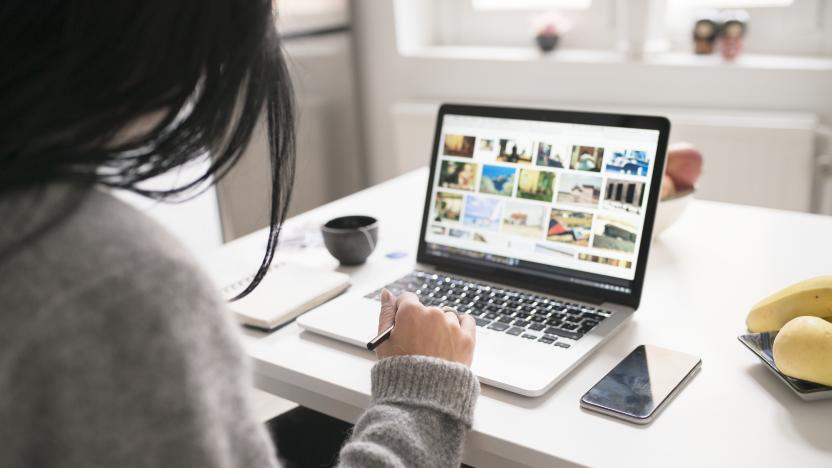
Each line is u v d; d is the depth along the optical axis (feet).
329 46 8.16
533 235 3.66
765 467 2.30
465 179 3.88
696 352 3.02
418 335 2.60
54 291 1.38
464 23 8.86
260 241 4.50
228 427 1.61
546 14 8.17
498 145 3.80
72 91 1.44
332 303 3.50
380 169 9.21
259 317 3.34
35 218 1.42
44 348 1.36
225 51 1.59
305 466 3.61
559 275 3.55
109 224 1.47
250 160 6.60
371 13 8.55
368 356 3.10
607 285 3.42
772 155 6.83
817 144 6.80
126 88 1.49
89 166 1.52
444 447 2.37
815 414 2.56
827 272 3.75
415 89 8.65
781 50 7.43
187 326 1.48
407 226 4.64
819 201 6.93
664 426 2.53
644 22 7.44
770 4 7.36
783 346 2.64
